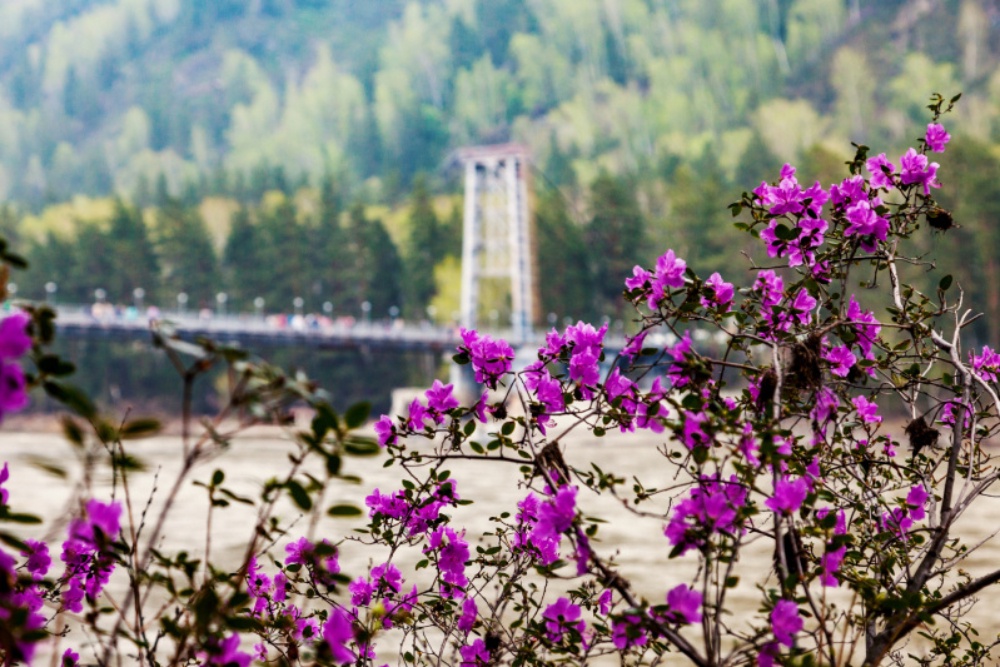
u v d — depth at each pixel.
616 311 139.12
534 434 3.95
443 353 108.94
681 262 3.79
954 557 4.36
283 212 145.62
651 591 11.18
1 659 2.53
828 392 3.71
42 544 3.43
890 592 3.59
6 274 2.36
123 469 2.65
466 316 111.38
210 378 118.88
